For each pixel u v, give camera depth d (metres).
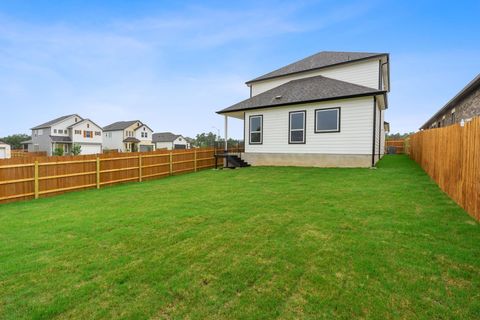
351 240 3.46
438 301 2.20
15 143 59.56
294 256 3.07
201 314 2.14
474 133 4.16
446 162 5.87
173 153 13.09
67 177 8.84
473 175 4.19
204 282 2.61
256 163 13.93
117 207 5.97
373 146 10.75
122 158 10.65
